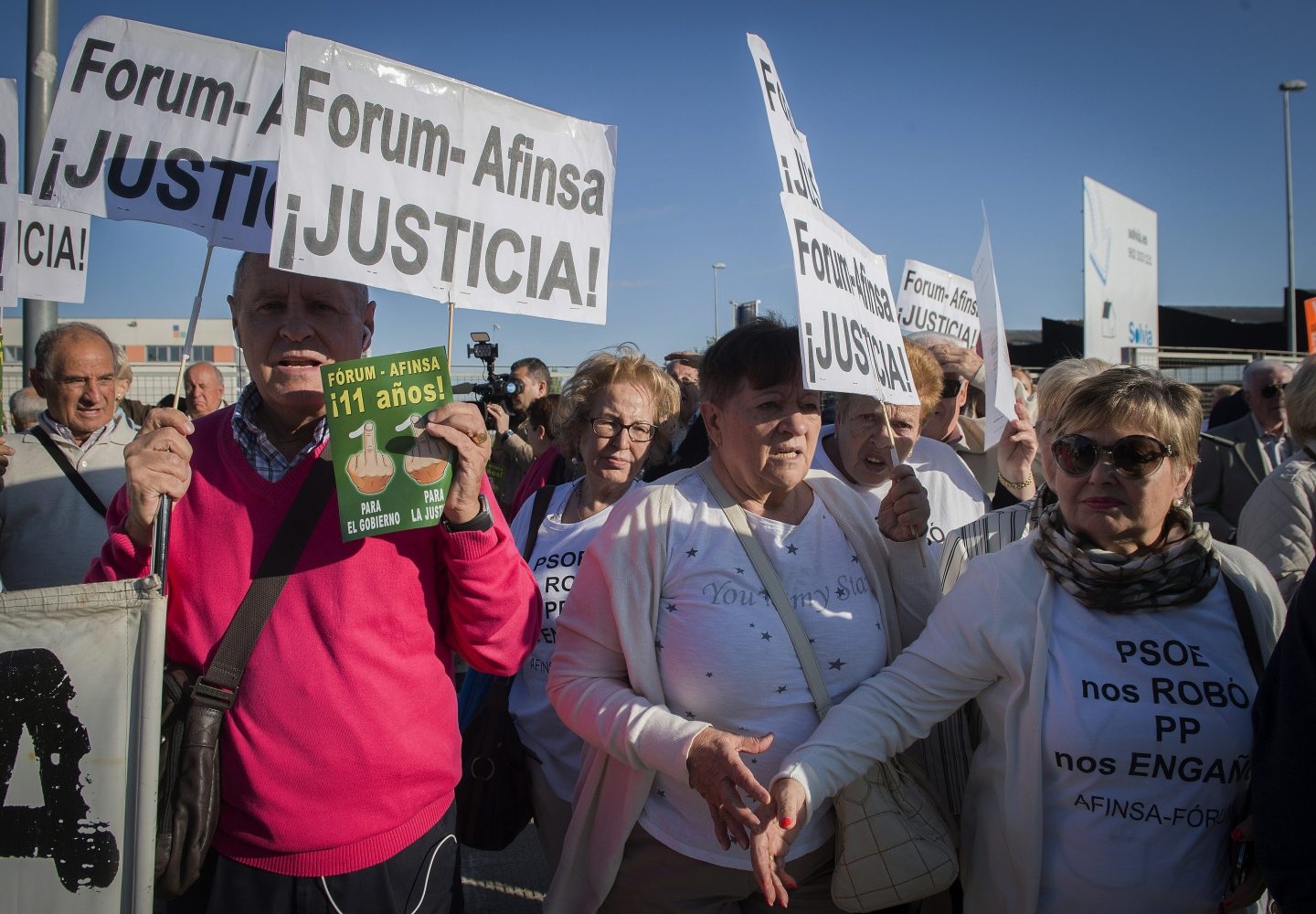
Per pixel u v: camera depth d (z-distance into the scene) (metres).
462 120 1.94
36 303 5.27
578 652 2.09
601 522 2.84
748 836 1.66
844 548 2.09
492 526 1.79
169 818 1.62
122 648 1.57
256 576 1.75
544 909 2.12
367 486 1.69
